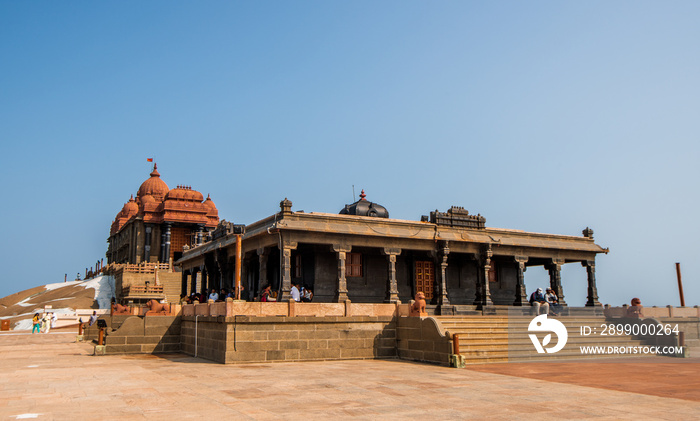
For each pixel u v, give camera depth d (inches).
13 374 628.7
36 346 1142.3
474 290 1325.0
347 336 820.0
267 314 779.4
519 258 1251.8
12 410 403.5
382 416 384.2
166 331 974.4
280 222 988.6
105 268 2760.8
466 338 854.5
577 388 518.9
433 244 1152.8
